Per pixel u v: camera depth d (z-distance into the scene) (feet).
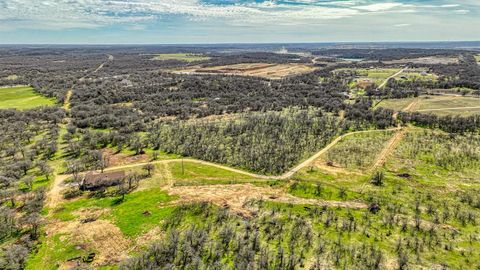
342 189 246.88
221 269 161.17
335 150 327.67
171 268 162.30
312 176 270.67
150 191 247.29
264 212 213.66
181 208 219.61
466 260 166.91
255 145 337.93
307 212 213.46
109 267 168.25
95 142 343.67
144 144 346.74
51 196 240.12
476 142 342.23
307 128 392.27
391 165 290.76
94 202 232.53
